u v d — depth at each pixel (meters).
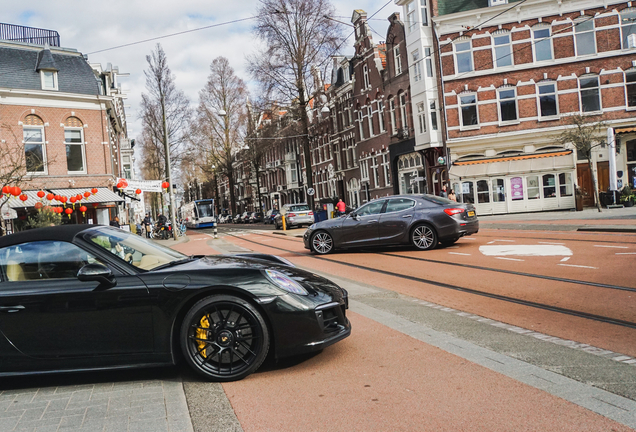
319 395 3.35
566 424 2.71
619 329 4.61
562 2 26.28
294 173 58.06
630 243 10.19
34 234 4.08
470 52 27.50
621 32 25.92
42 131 25.91
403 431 2.75
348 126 41.47
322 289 4.09
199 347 3.74
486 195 26.80
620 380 3.30
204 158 54.56
